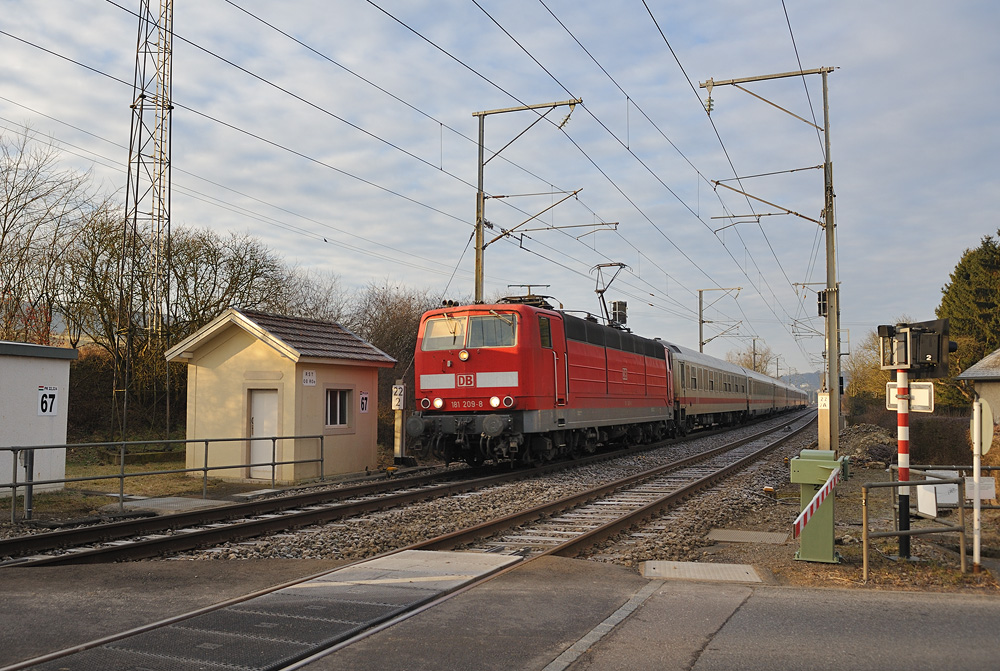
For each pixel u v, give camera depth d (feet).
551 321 65.05
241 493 50.52
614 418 79.05
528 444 64.03
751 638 19.40
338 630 19.75
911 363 29.09
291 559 29.71
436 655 18.06
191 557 31.76
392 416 93.71
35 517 40.06
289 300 125.49
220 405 60.29
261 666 17.17
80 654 17.88
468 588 24.16
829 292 77.61
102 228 98.73
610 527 36.09
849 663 17.69
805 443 104.06
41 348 49.16
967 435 86.07
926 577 26.27
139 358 99.81
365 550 32.83
